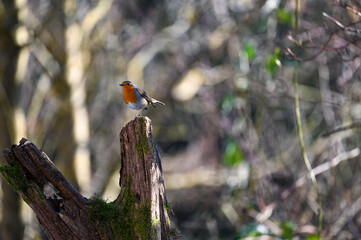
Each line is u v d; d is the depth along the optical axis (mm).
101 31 16438
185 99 16203
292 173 13617
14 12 14297
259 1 14258
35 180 5301
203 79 16094
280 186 13820
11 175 5203
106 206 5496
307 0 12836
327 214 11523
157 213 5496
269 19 12578
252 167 12305
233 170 13898
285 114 15898
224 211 13820
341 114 11664
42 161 5258
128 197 5504
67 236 5391
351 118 11328
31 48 15672
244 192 13180
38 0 16078
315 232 10180
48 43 15523
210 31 16359
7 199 14570
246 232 9750
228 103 12859
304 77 15930
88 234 5418
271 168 14070
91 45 16156
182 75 16391
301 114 14617
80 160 16156
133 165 5469
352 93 11555
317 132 15742
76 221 5375
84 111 16328
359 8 8680
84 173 16203
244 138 12500
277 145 14836
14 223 14602
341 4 7938
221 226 15945
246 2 14469
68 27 15523
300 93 14633
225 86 15602
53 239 5438
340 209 10969
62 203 5348
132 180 5492
